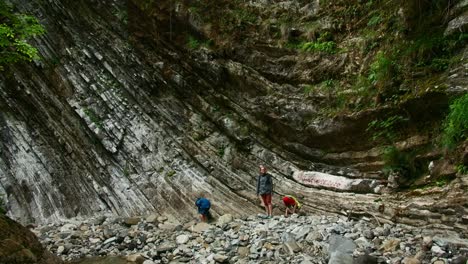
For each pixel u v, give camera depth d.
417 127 10.22
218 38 14.68
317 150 12.37
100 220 12.09
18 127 13.78
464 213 8.42
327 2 13.42
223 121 13.83
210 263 8.41
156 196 12.98
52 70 14.95
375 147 11.06
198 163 13.46
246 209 12.16
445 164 9.31
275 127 13.19
